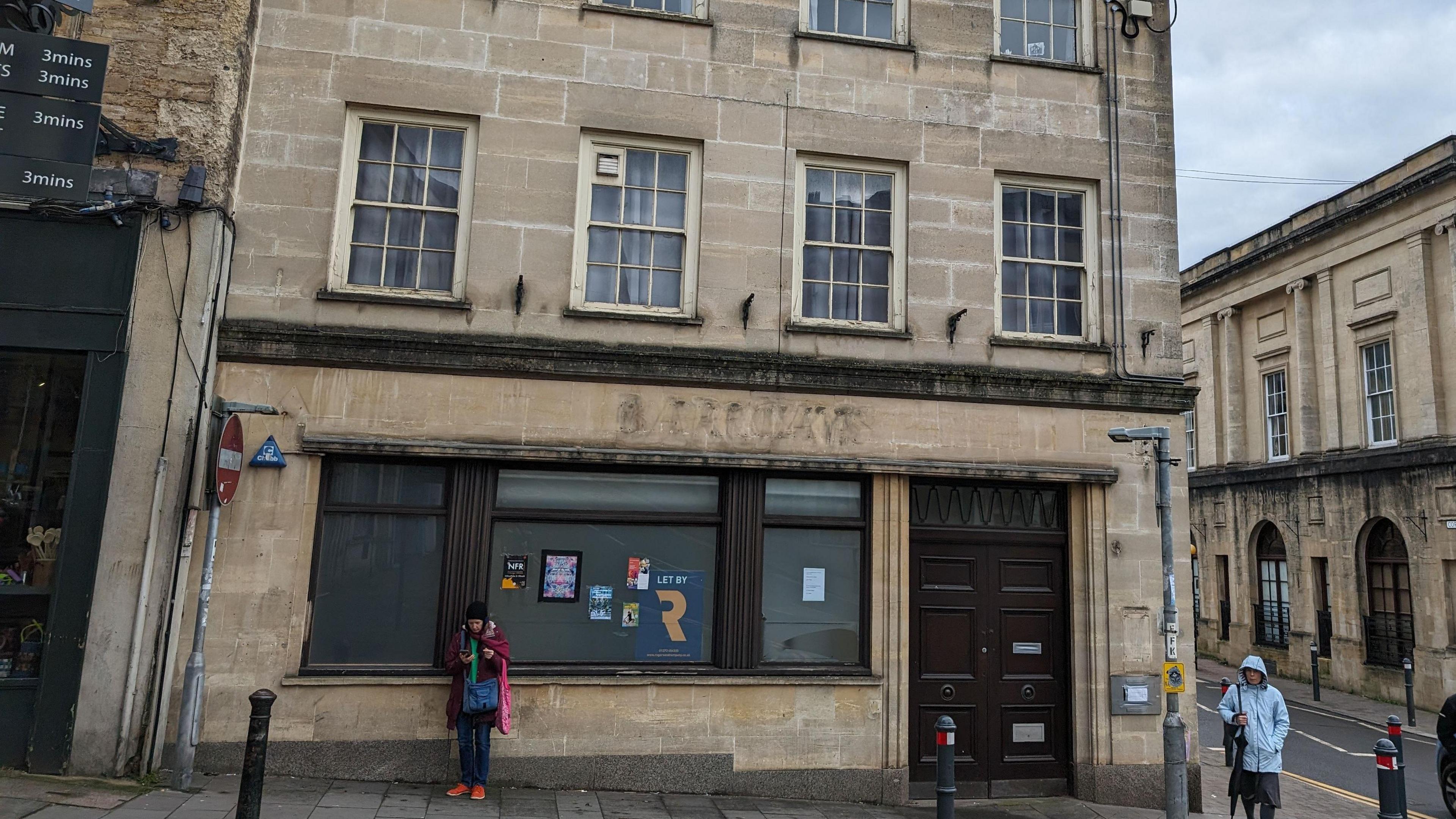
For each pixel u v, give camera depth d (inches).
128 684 304.2
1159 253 427.2
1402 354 800.3
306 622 336.5
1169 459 356.8
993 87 422.6
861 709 368.8
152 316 322.7
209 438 329.1
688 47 394.9
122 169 326.6
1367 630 816.9
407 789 322.3
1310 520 890.7
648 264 387.2
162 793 291.0
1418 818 417.7
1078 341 416.5
